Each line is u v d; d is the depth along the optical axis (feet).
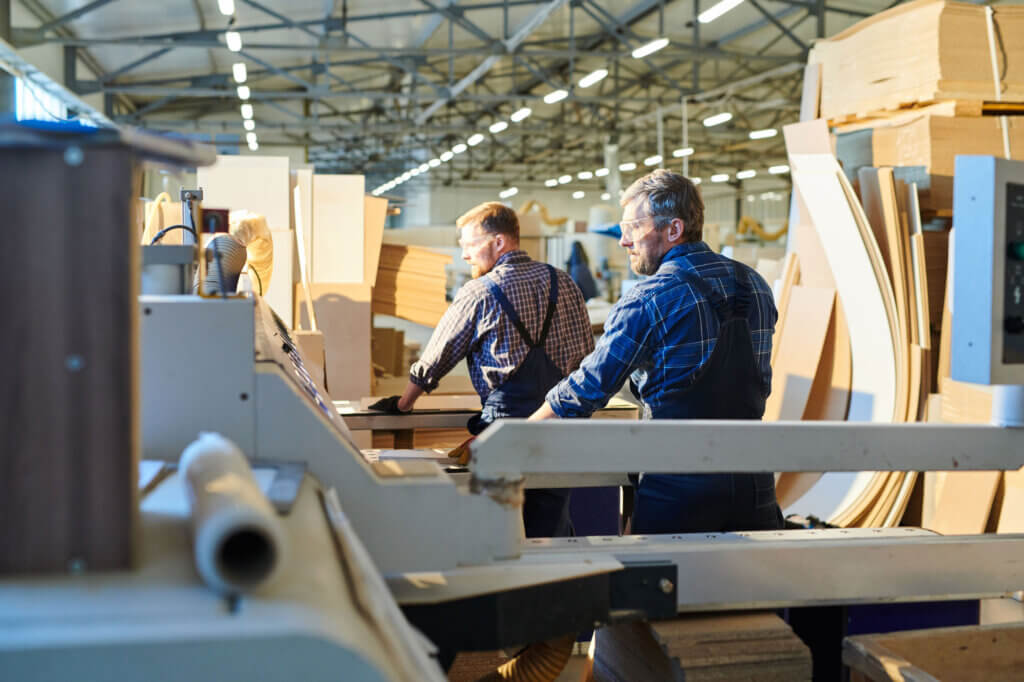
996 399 4.92
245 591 2.35
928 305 12.28
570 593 4.00
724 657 4.45
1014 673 5.15
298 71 52.90
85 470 2.50
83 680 2.14
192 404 3.82
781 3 42.34
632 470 4.33
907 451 4.70
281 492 3.24
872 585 4.74
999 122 12.67
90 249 2.46
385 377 15.72
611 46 52.70
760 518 6.23
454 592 3.83
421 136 76.33
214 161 2.98
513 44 40.78
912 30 12.92
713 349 6.12
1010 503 10.59
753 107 51.98
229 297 4.05
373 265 13.57
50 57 34.63
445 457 6.73
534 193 100.07
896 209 11.87
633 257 6.72
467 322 8.64
